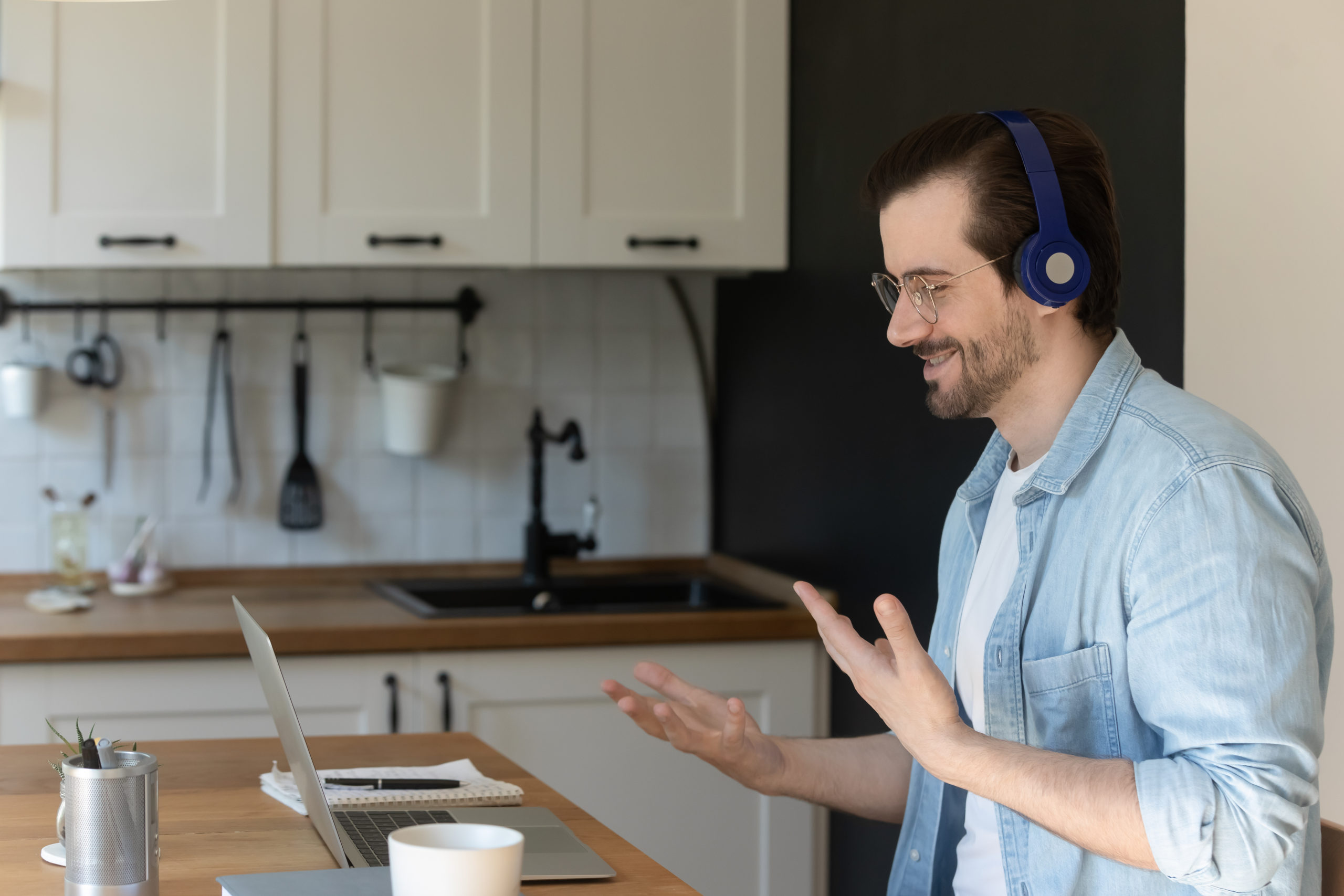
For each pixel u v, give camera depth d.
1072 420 1.15
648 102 2.76
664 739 1.36
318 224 2.62
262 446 3.01
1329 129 1.50
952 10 2.19
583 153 2.72
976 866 1.28
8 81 2.51
